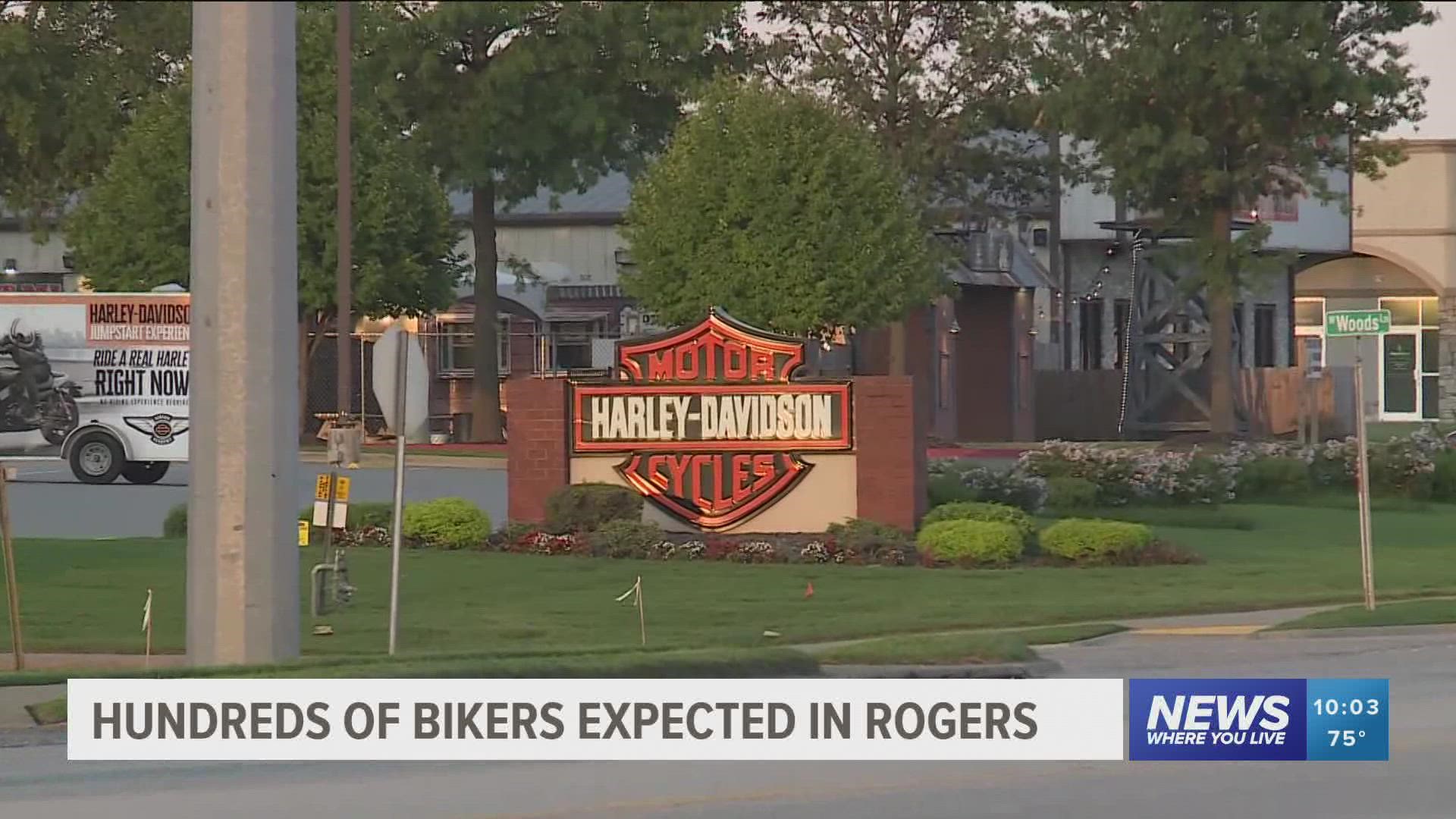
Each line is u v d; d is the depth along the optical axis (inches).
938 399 7017.7
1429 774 1648.6
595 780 1637.6
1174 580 3309.5
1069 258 6771.7
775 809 1509.6
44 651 2517.2
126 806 1539.1
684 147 5639.8
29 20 6018.7
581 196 7746.1
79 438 5196.9
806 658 2208.4
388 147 5462.6
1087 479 4660.4
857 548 3531.0
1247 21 3147.1
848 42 4453.7
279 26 1962.4
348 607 2915.8
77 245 6190.9
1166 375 5369.1
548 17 4387.3
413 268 5905.5
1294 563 3624.5
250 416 1977.1
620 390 3762.3
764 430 3715.6
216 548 1984.5
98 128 6186.0
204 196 1969.7
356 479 5403.5
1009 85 3941.9
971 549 3476.9
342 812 1508.4
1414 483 5034.5
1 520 2464.3
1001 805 1521.9
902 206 5546.3
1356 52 3344.0
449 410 7322.8
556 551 3602.4
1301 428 5536.4
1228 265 3823.8
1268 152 3479.3
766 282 5575.8
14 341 5177.2
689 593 3115.2
